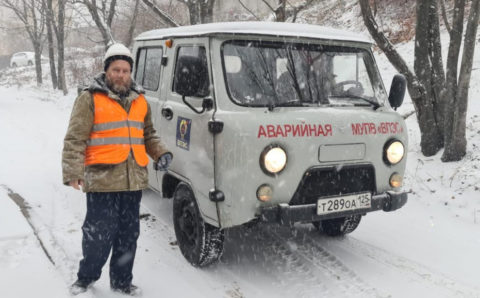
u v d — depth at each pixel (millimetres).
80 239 4867
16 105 18672
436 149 7633
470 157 7062
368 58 4699
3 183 6895
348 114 4145
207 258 4316
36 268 4117
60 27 23172
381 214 6012
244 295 3967
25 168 7859
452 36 7031
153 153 3781
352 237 5277
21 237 4820
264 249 4922
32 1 25219
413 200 6402
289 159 3846
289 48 4285
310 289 4098
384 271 4445
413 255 4816
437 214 5941
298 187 3918
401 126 4402
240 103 3949
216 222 3959
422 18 7223
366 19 7398
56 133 11633
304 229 5500
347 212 4070
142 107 3590
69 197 6344
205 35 4148
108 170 3400
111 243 3551
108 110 3369
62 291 3695
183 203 4594
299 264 4586
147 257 4621
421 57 7371
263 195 3797
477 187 6250
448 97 7133
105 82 3447
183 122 4418
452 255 4824
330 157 3996
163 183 4934
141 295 3850
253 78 4090
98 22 13578
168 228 5426
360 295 3998
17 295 3639
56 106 18719
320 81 4332
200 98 4230
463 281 4273
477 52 11961
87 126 3314
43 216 5547
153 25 16328
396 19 17125
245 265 4539
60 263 4250
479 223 5594
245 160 3732
